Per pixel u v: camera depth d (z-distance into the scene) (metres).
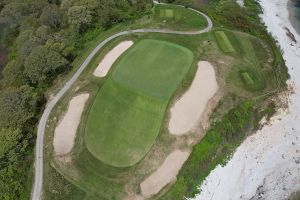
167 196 61.69
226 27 95.19
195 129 68.50
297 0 113.31
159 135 67.56
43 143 70.44
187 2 108.50
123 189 62.66
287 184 65.19
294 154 69.62
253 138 71.62
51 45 84.75
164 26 94.19
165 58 80.19
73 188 63.75
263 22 102.94
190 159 64.94
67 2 99.19
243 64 82.06
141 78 75.56
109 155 66.62
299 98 80.00
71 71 83.75
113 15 96.56
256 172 66.56
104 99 74.44
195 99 72.62
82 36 94.19
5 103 71.00
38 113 75.62
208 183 64.19
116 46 87.50
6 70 86.81
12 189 63.53
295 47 94.12
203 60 81.31
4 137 65.94
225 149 68.44
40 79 79.62
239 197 63.16
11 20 107.94
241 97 74.62
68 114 74.75
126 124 69.56
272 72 82.56
